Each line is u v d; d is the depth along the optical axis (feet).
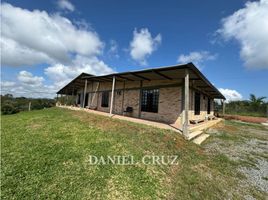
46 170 11.80
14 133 21.53
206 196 10.54
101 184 10.63
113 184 10.77
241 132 36.86
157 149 16.74
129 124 25.91
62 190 9.80
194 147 19.70
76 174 11.52
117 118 33.22
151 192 10.29
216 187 11.76
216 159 17.28
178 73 27.17
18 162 12.76
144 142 18.06
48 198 9.07
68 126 25.50
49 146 16.29
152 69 25.45
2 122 30.96
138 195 9.93
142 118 37.17
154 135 20.20
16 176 10.89
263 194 11.55
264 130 43.47
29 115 41.45
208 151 19.70
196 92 38.42
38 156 13.91
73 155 14.21
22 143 17.24
